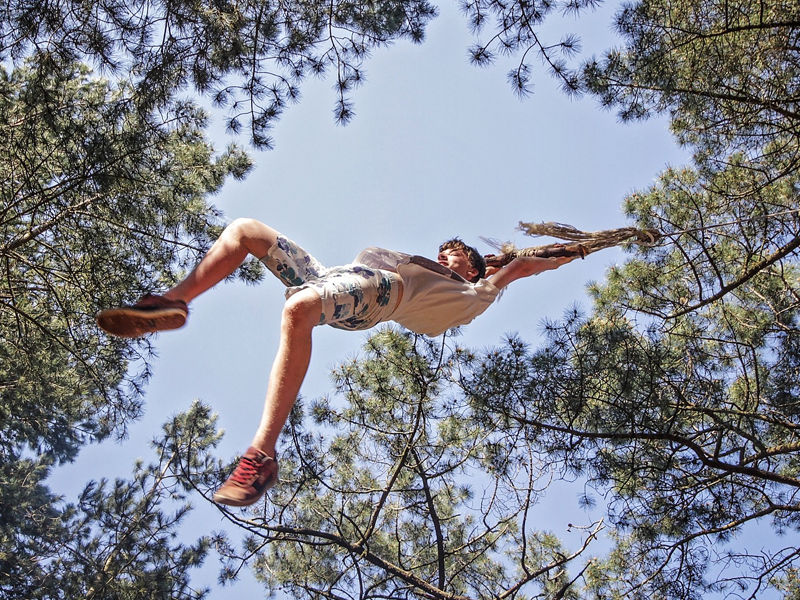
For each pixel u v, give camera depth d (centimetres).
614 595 626
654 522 621
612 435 561
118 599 813
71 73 549
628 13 547
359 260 308
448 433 659
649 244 439
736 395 665
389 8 534
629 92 566
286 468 699
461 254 358
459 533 723
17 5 479
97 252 623
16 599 853
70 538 950
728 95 546
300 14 542
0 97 591
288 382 251
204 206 703
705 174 711
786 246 583
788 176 669
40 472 1074
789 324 680
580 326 569
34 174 570
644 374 561
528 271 379
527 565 720
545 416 577
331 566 709
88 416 980
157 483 908
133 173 548
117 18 489
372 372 666
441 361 650
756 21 543
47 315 719
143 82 509
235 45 510
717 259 687
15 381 784
